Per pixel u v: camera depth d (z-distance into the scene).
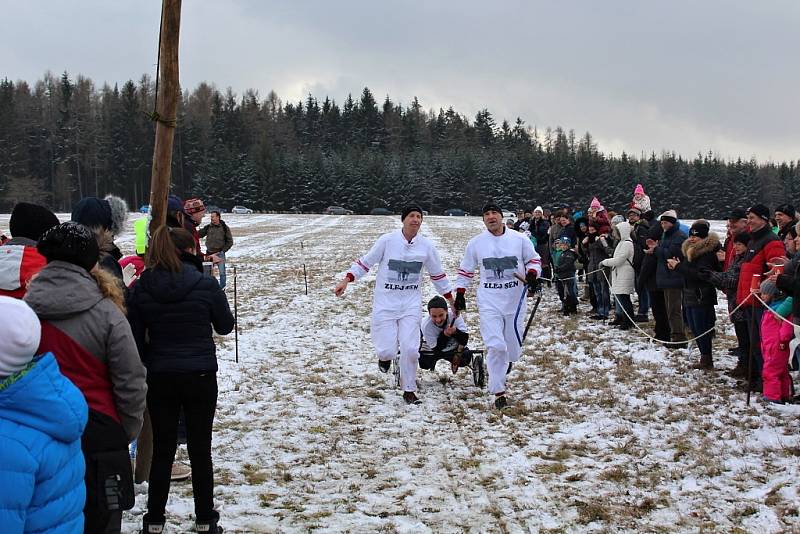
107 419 3.28
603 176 102.25
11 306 2.52
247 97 136.75
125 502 3.26
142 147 106.81
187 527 4.50
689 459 5.78
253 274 22.22
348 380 8.77
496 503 4.95
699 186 102.88
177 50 5.02
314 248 33.69
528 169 102.75
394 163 103.69
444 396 8.00
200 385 4.18
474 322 13.05
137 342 4.15
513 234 7.83
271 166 97.69
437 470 5.61
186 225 5.69
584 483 5.31
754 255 7.87
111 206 4.94
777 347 7.13
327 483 5.33
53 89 119.94
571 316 13.52
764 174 108.56
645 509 4.83
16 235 4.05
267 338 11.68
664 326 10.49
